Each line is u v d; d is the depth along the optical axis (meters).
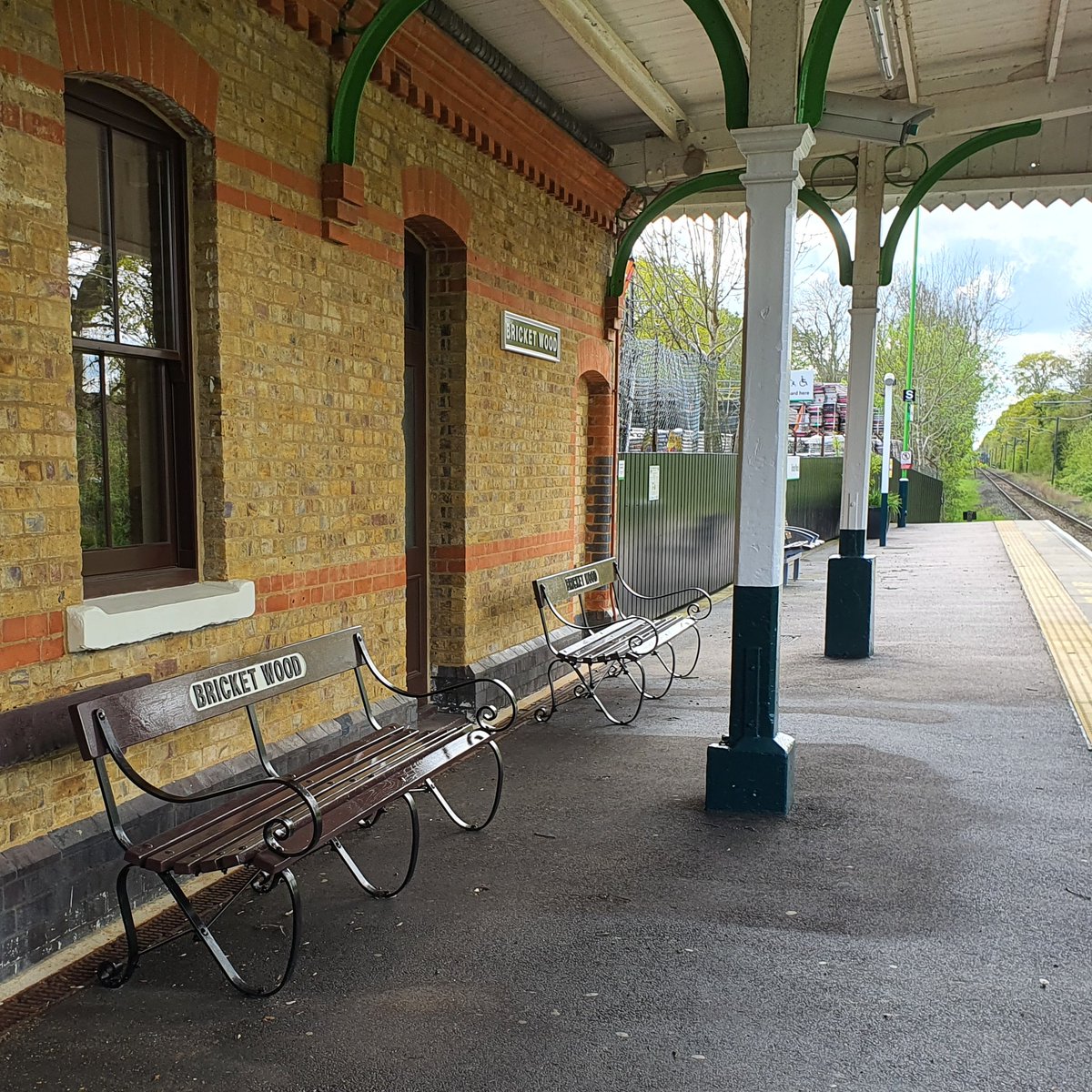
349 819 3.47
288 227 4.69
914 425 47.81
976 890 3.96
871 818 4.77
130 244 4.11
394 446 5.66
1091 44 7.20
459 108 6.18
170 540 4.38
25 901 3.33
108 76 3.71
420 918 3.73
